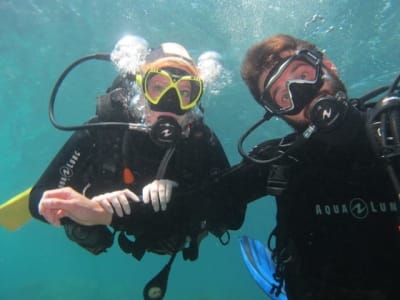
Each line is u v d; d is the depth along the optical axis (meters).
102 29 4.43
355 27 3.81
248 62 0.89
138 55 1.06
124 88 1.05
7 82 5.81
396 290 0.66
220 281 17.38
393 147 0.60
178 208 0.90
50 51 5.00
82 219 0.75
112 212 0.77
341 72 4.88
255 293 11.46
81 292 9.04
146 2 3.89
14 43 4.84
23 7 4.19
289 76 0.80
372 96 0.82
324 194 0.76
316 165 0.78
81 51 4.96
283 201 0.82
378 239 0.69
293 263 0.78
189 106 0.97
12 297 8.45
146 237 0.93
